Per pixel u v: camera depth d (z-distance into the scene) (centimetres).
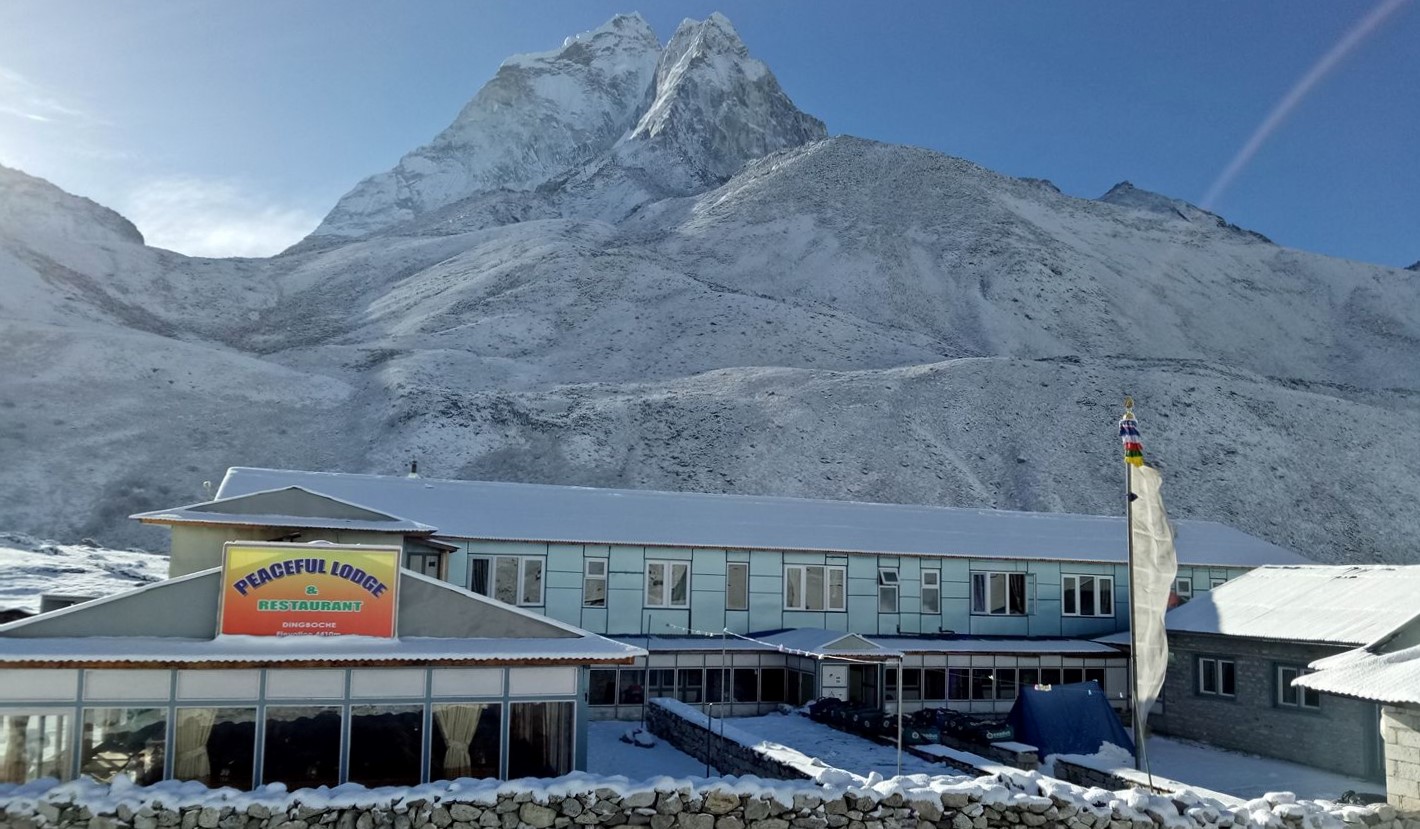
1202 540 4225
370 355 11100
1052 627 3766
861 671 3244
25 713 1478
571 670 1700
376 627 1639
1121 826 1534
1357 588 2933
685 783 1448
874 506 4112
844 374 9931
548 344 12600
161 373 9231
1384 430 9769
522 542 3294
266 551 1609
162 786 1379
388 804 1371
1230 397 9725
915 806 1490
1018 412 9181
